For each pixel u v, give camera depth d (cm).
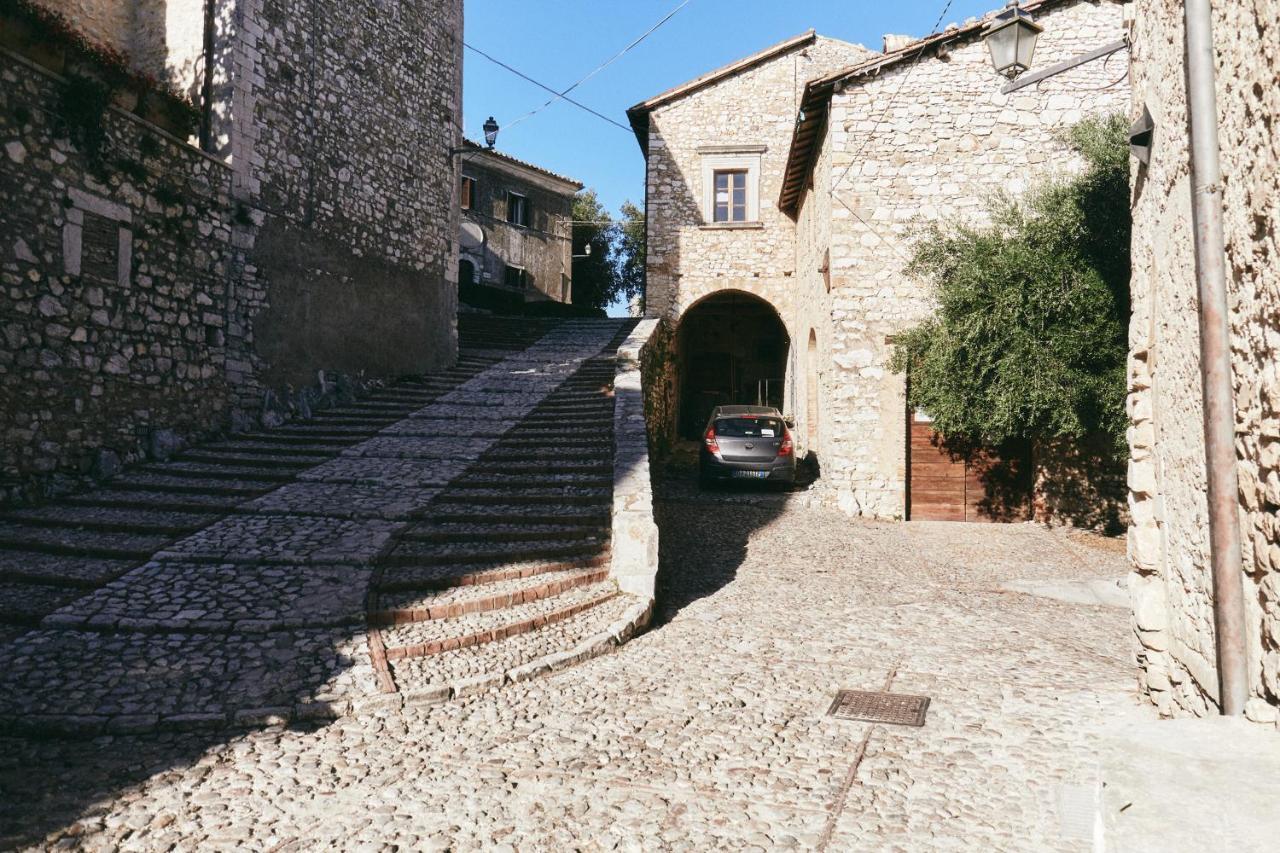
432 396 1376
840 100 1353
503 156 2981
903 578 897
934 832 349
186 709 466
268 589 646
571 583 712
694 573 882
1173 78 429
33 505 826
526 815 365
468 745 440
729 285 2116
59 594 627
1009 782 396
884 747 439
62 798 376
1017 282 1138
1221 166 350
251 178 1135
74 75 863
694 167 2139
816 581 862
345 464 987
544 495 881
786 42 2106
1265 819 194
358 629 593
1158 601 482
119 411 934
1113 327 1100
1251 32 308
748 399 2523
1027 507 1341
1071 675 562
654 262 2130
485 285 2875
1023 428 1197
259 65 1150
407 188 1512
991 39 774
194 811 366
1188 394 414
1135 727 262
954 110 1335
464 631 598
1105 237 1106
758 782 398
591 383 1434
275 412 1176
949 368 1212
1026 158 1320
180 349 1019
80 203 880
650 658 596
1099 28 1317
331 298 1300
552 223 3266
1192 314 400
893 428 1334
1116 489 1272
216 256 1077
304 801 376
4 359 802
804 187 1812
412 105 1531
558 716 482
